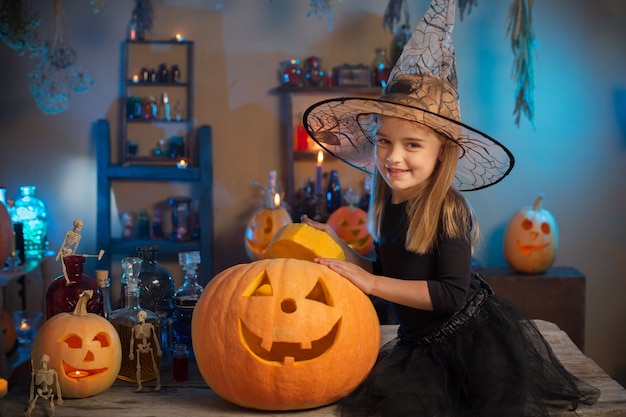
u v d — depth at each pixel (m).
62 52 4.33
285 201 4.73
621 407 2.01
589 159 4.74
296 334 1.86
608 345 4.84
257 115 4.72
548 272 4.38
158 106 4.66
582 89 4.70
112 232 4.75
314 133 2.31
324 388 1.92
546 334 2.60
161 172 4.59
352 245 4.35
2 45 4.58
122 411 1.96
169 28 4.65
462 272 2.06
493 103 4.68
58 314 2.09
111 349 2.04
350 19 4.66
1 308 3.67
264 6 4.66
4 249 3.67
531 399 1.95
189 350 2.35
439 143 2.06
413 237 2.09
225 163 4.75
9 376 3.72
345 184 4.76
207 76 4.69
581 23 4.66
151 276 2.37
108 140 4.61
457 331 2.10
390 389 1.94
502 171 2.12
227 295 1.94
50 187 4.70
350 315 1.95
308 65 4.67
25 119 4.65
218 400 2.04
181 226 4.65
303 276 1.96
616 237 4.79
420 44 2.14
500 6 4.62
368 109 2.00
